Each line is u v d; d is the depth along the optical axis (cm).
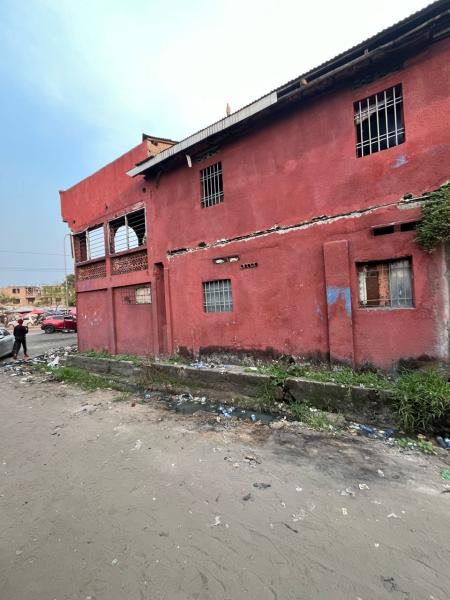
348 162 610
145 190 1049
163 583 243
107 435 538
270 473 394
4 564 268
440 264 521
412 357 550
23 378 1034
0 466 446
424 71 525
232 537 288
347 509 320
